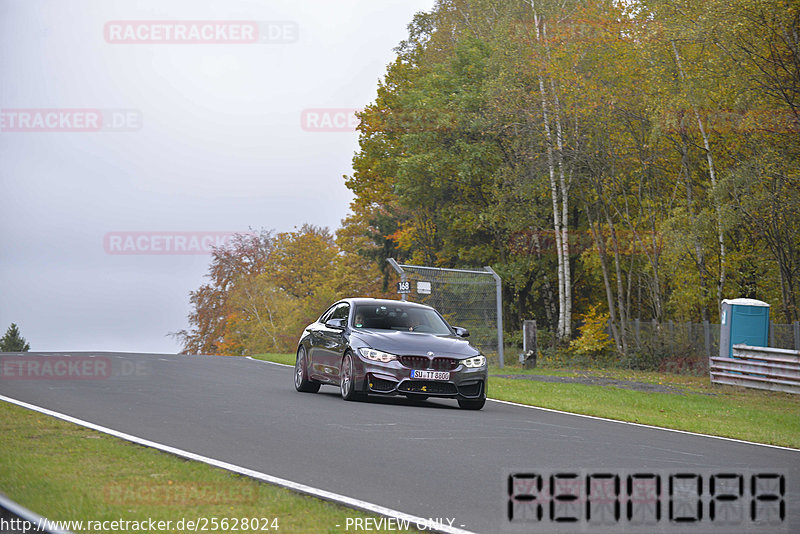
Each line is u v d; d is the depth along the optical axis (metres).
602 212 160.75
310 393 59.81
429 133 160.50
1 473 26.70
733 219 111.31
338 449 34.75
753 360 90.50
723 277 122.00
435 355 52.94
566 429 46.31
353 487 27.34
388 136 186.38
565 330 149.88
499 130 145.12
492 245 174.88
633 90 128.88
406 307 59.78
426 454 34.41
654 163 135.75
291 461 31.58
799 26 108.62
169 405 48.06
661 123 119.25
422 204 179.50
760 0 103.94
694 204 133.62
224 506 23.45
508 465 32.66
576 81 130.88
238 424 41.03
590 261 156.88
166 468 28.69
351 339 54.72
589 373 105.38
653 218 136.50
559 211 159.38
